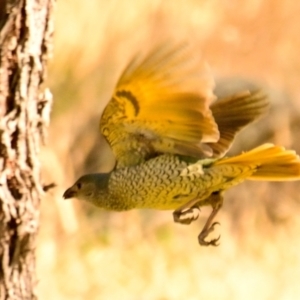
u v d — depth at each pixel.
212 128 10.71
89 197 12.11
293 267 20.30
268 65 25.41
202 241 11.92
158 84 10.24
